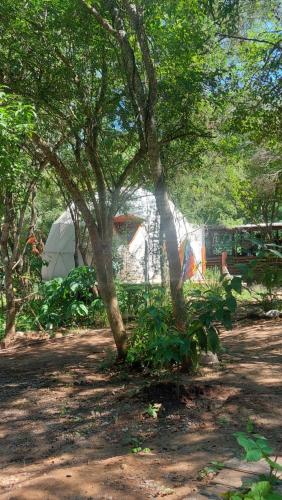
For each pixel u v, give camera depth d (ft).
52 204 85.10
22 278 43.60
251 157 58.29
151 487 12.19
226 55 31.17
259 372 21.67
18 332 39.45
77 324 41.60
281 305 37.55
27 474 13.89
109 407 18.99
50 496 12.09
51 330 39.91
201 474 12.47
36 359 30.40
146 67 21.34
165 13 23.03
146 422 16.98
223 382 20.11
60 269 61.41
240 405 17.40
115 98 25.57
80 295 42.86
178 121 27.14
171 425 16.47
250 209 72.13
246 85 31.22
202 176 58.80
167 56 24.85
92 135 25.72
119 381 22.53
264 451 8.27
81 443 15.94
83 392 21.53
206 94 27.12
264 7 31.07
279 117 30.91
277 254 11.89
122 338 25.12
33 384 23.85
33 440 16.63
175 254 21.03
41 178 32.68
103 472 13.34
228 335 32.32
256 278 13.21
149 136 21.48
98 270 25.20
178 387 18.51
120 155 29.27
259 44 34.37
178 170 37.11
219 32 29.91
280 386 19.51
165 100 25.43
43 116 25.04
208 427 15.94
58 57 23.77
